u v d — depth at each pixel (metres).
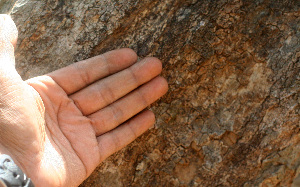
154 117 0.35
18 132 0.28
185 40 0.35
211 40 0.35
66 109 0.33
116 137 0.34
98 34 0.34
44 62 0.35
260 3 0.34
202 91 0.36
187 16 0.34
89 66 0.33
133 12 0.34
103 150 0.34
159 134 0.37
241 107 0.36
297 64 0.34
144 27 0.35
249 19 0.34
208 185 0.38
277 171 0.36
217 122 0.36
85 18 0.34
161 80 0.34
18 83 0.28
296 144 0.36
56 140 0.32
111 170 0.37
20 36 0.34
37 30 0.34
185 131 0.37
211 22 0.34
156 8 0.34
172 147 0.37
